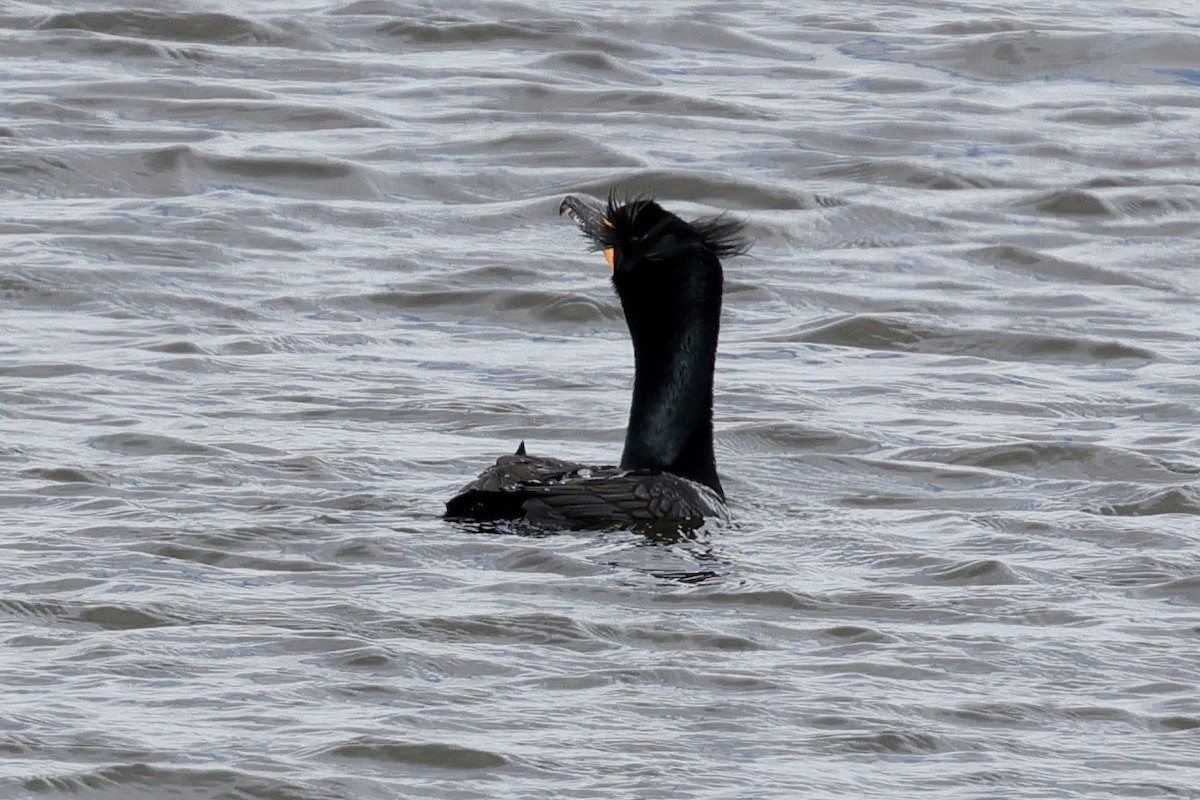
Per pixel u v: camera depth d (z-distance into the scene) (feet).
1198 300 72.69
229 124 93.25
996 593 38.47
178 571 38.22
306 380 56.90
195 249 72.95
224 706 30.89
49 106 93.56
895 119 99.09
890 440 52.24
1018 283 74.79
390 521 42.16
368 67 105.70
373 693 31.68
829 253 78.48
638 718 31.09
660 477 42.60
